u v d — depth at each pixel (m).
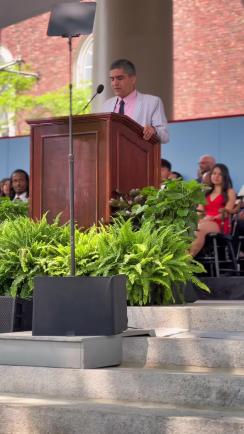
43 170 9.18
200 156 13.67
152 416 5.48
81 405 5.92
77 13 7.12
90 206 8.92
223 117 13.56
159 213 9.06
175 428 5.39
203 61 29.50
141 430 5.51
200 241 11.84
